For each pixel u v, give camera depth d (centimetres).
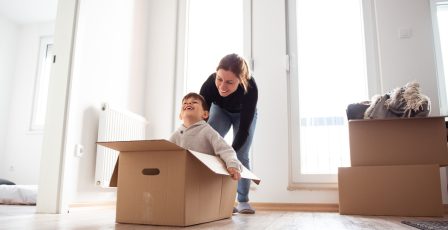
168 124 308
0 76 499
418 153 213
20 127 501
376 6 279
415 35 269
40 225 139
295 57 292
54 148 216
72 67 225
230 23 315
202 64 315
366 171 212
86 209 236
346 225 148
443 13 278
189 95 176
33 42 518
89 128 242
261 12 300
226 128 208
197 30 322
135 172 139
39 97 504
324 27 297
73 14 230
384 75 269
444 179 243
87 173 239
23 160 491
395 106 220
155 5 331
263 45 295
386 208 206
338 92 285
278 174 274
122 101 285
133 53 304
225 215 169
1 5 471
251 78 194
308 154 281
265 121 283
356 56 288
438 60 266
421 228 137
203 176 143
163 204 132
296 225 146
